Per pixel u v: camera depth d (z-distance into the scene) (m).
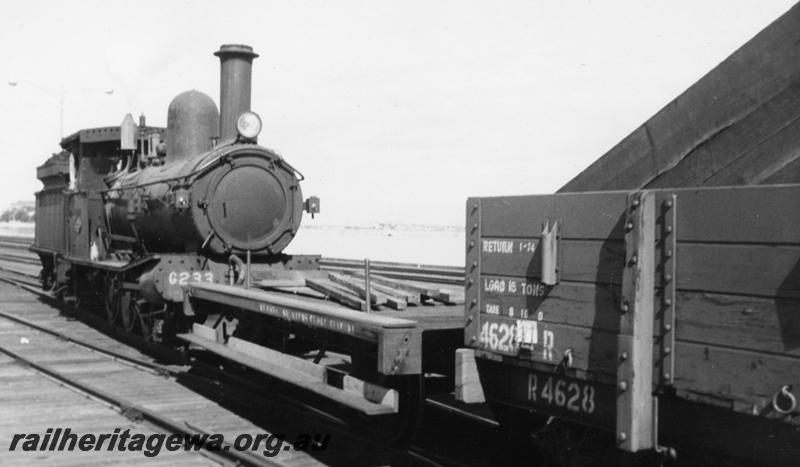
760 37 4.23
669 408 4.19
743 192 3.58
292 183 12.19
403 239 66.75
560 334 4.51
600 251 4.25
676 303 3.89
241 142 11.95
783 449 3.73
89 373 10.39
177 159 12.72
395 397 5.86
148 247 13.10
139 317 12.34
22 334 13.74
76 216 15.41
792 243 3.37
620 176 4.86
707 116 4.43
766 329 3.46
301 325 7.84
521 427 6.33
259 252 11.82
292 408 8.05
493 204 5.07
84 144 15.34
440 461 6.37
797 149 4.03
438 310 6.81
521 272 4.82
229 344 8.91
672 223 3.90
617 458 4.62
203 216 11.31
